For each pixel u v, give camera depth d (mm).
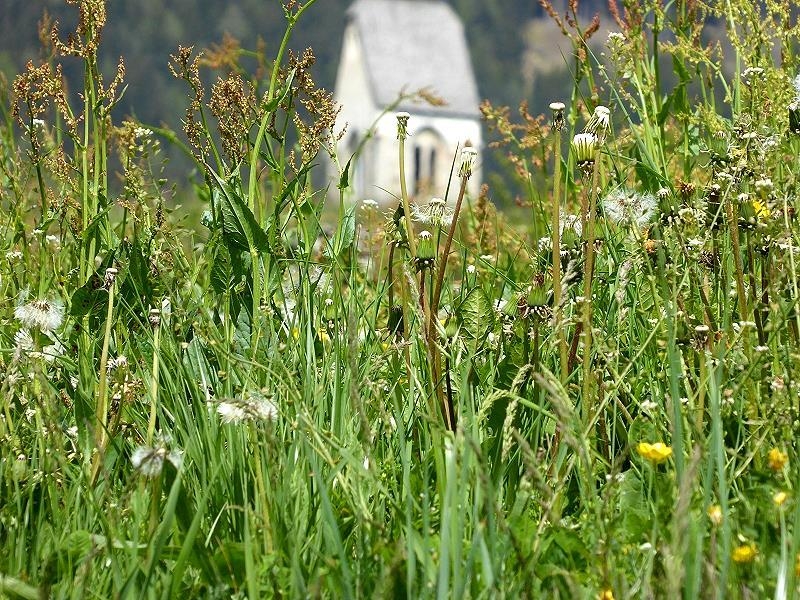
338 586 2535
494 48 160250
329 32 155500
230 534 2975
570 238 3496
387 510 3082
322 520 2842
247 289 4293
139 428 3520
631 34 5621
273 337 3816
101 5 4648
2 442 3232
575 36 5777
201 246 4719
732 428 3314
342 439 3303
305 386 3479
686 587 2332
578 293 4027
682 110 5457
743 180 3705
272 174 4980
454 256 5691
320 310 4125
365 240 5457
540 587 2629
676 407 2801
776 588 2420
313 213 4457
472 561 2352
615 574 2498
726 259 3656
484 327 3818
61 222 4902
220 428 3326
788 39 5164
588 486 2762
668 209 3621
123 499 2709
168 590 2496
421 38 141375
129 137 4871
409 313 4086
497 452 3184
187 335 4195
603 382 3387
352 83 141500
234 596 2596
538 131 5969
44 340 3957
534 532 2760
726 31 5375
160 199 4773
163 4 143625
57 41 4684
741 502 2871
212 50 6559
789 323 3508
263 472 2998
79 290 4172
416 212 3668
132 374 3777
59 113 4750
